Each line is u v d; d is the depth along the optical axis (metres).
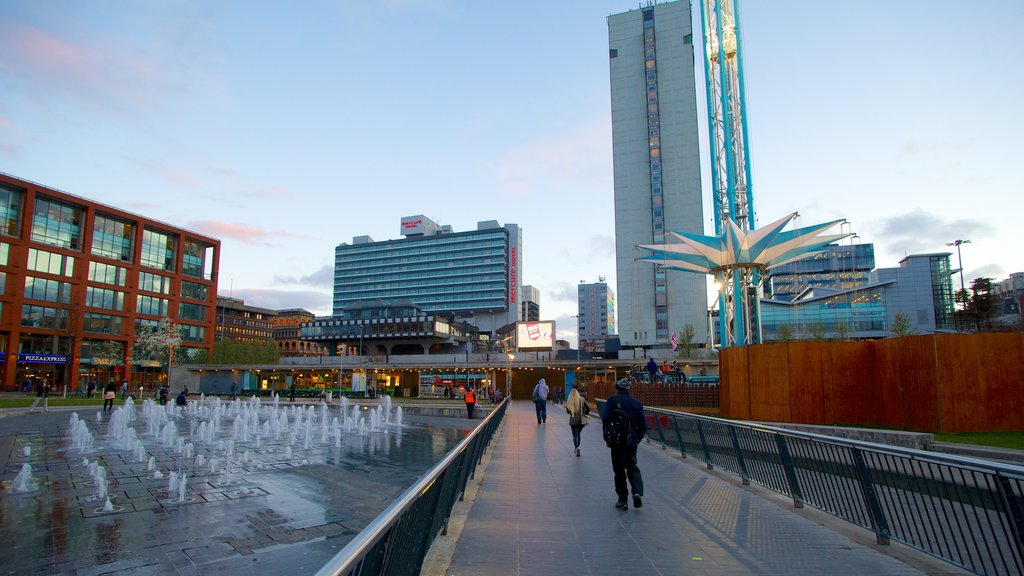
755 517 6.98
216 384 70.00
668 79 108.19
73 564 7.84
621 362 55.41
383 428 29.97
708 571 5.00
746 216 44.69
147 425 27.94
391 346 106.94
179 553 8.36
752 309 37.62
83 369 69.06
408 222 176.00
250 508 11.14
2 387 61.38
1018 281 92.75
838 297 98.38
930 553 4.92
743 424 8.97
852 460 6.02
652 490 8.77
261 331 159.50
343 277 176.38
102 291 72.56
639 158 107.50
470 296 162.62
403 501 2.96
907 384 16.47
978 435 14.53
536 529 6.45
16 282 63.44
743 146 45.62
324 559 8.23
